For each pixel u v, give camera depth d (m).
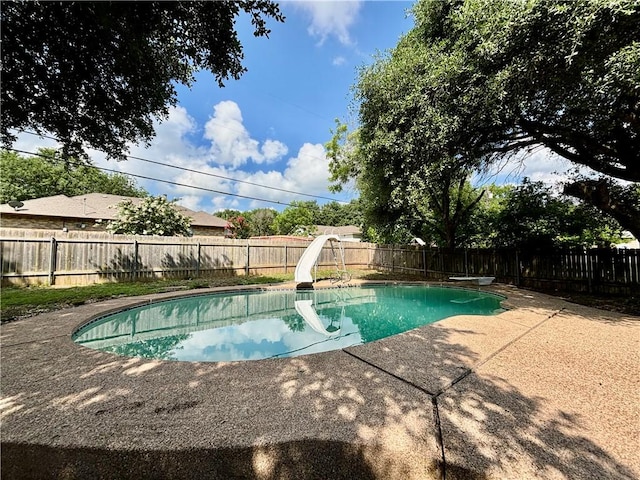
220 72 3.21
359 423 1.77
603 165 6.18
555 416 1.88
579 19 3.85
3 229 7.41
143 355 3.84
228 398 2.09
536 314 4.93
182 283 9.02
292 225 36.53
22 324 4.13
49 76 3.16
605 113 4.88
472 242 12.45
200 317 6.30
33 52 2.88
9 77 3.04
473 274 10.88
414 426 1.74
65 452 1.55
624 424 1.80
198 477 1.51
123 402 2.03
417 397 2.10
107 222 14.46
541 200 8.89
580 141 5.95
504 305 5.85
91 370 2.61
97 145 4.43
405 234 14.70
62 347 3.21
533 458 1.49
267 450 1.56
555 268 8.33
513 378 2.45
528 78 4.78
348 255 15.76
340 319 6.12
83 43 2.88
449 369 2.63
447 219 12.07
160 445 1.55
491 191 13.20
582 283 7.73
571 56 4.02
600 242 8.32
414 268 13.65
